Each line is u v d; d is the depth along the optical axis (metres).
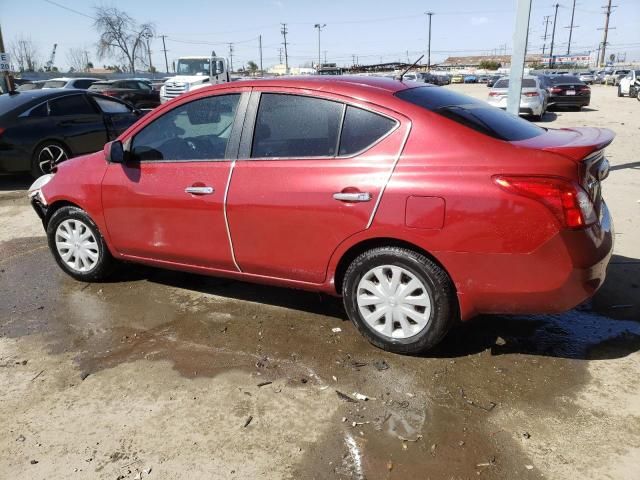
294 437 2.73
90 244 4.59
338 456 2.60
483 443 2.65
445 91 3.79
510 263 2.95
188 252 3.98
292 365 3.38
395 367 3.32
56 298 4.47
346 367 3.34
